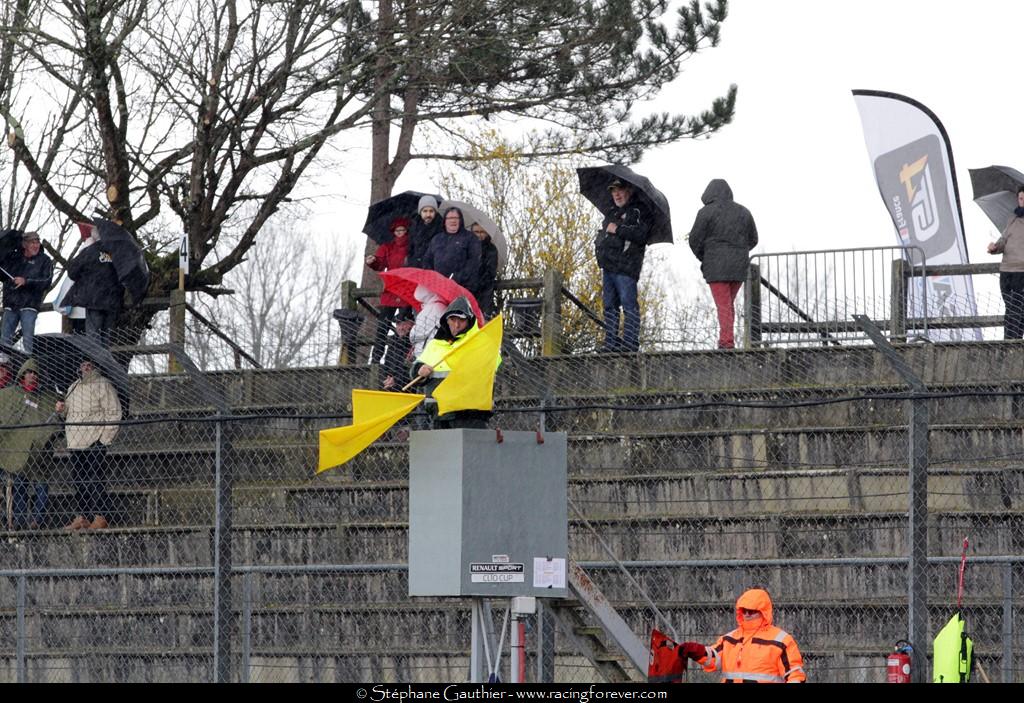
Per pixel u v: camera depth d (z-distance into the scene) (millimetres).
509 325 79125
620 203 71312
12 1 82812
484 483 44469
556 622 56875
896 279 72625
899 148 82000
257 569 54531
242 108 87250
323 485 67375
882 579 58719
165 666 61094
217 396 50656
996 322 71375
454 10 86000
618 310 71812
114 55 82062
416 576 44625
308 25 85438
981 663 56031
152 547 65375
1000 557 50719
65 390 67062
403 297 51500
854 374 68562
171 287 88750
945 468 62625
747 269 70688
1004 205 76000
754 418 67750
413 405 45344
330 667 60656
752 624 45531
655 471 66312
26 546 66188
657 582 61094
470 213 73500
